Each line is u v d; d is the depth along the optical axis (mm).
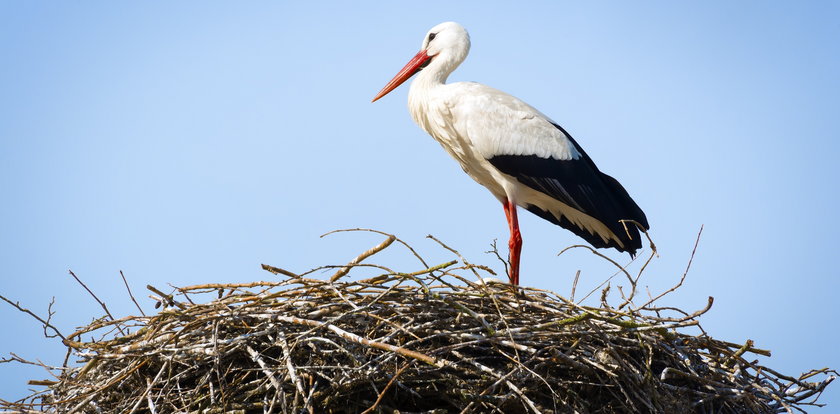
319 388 10414
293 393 10289
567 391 10688
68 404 10898
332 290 10859
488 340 10281
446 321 10555
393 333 10172
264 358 10633
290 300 10859
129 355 10430
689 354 11656
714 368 11594
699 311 11188
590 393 10875
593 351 10922
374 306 10688
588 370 10688
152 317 11219
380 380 10344
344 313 10312
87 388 10969
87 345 11203
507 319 10961
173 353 10367
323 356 10438
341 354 10539
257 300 10875
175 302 11336
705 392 11414
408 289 10953
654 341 11109
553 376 10789
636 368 11148
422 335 10680
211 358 10555
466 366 10594
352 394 10516
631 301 11203
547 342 10727
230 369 10523
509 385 10109
